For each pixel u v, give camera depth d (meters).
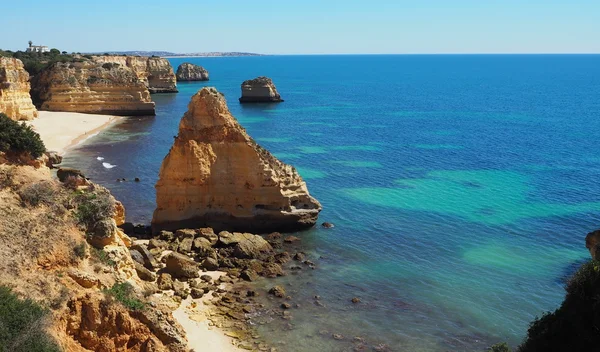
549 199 61.03
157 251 42.00
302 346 30.91
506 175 72.81
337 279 40.03
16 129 32.09
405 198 61.00
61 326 20.91
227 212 48.97
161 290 35.50
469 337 32.47
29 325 19.31
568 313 23.06
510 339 32.28
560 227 51.56
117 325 22.44
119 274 26.25
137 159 80.12
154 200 58.94
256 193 49.00
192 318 32.66
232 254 43.44
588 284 23.11
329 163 79.50
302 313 34.72
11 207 24.77
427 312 35.38
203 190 48.44
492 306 36.25
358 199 60.31
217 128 48.56
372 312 35.22
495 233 49.88
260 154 49.78
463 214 55.25
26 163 31.61
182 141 48.06
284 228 49.78
